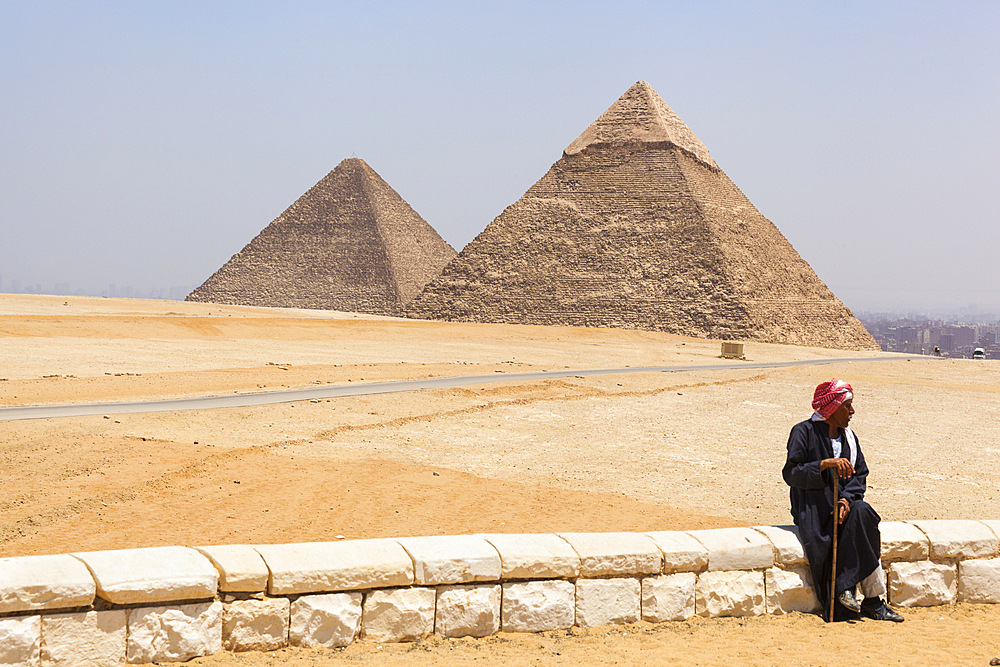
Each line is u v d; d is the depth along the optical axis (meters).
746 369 83.88
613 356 100.00
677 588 11.03
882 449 36.09
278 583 9.07
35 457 22.78
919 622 11.63
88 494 19.64
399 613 9.66
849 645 10.50
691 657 9.74
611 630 10.53
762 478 27.97
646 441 34.88
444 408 40.09
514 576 10.20
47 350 56.62
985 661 10.10
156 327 79.94
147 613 8.46
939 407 55.78
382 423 34.34
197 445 26.09
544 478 25.97
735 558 11.38
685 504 23.33
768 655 9.96
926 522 12.77
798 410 49.53
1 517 17.62
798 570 11.81
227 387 42.56
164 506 19.34
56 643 8.03
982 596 12.50
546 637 10.16
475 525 19.36
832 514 11.82
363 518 19.36
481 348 96.75
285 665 8.70
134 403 33.91
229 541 16.81
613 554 10.66
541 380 54.16
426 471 25.39
